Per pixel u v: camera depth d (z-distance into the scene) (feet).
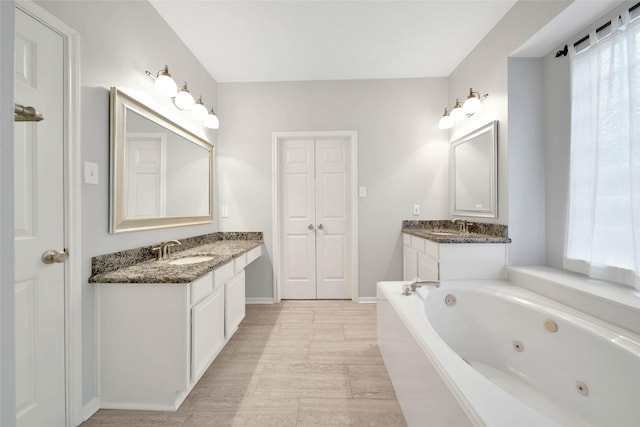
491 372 5.56
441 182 10.25
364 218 10.38
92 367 4.71
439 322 6.23
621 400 3.76
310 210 10.82
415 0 6.49
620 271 5.04
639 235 4.58
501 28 7.13
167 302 4.72
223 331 6.43
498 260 7.11
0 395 1.27
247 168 10.42
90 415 4.65
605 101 5.19
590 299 4.71
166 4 6.50
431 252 7.69
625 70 4.88
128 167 5.53
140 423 4.52
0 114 1.27
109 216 5.11
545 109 6.88
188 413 4.75
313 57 8.85
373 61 9.12
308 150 10.74
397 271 10.37
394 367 5.33
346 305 10.13
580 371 4.33
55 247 4.13
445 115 9.32
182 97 6.83
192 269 5.18
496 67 7.38
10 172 1.32
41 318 3.96
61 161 4.21
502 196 7.28
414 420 4.16
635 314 4.07
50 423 4.08
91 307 4.69
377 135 10.32
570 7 5.18
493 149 7.44
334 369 6.05
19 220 3.71
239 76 10.01
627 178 4.88
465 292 6.32
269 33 7.63
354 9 6.75
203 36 7.72
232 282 7.04
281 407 4.90
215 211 10.14
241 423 4.54
